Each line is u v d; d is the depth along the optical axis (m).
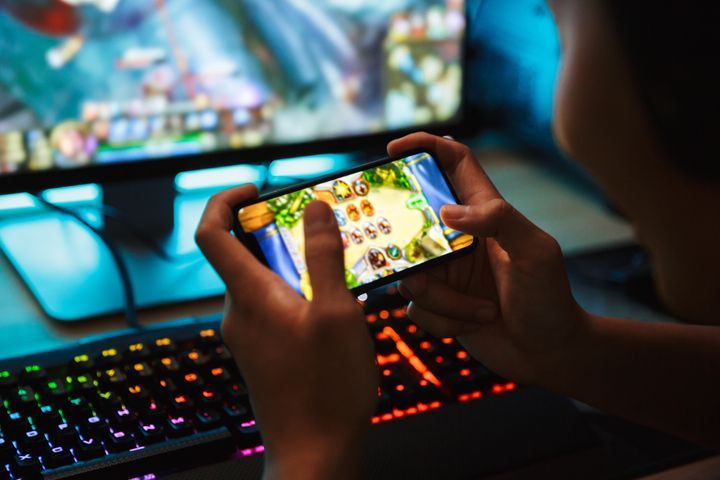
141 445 0.61
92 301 0.85
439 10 1.01
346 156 1.14
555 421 0.68
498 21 1.20
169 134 0.92
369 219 0.62
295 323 0.47
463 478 0.62
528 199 1.12
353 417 0.47
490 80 1.23
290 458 0.46
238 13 0.91
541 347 0.62
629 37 0.34
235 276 0.49
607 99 0.37
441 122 1.05
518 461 0.64
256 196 0.58
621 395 0.63
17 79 0.84
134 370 0.67
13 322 0.82
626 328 0.62
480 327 0.65
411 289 0.64
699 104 0.34
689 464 0.66
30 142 0.86
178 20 0.89
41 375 0.65
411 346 0.74
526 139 1.22
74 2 0.84
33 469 0.57
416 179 0.64
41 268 0.91
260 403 0.48
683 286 0.41
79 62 0.86
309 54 0.96
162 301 0.86
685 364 0.62
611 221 1.07
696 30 0.33
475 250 0.64
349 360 0.46
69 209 0.94
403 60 1.01
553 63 1.11
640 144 0.37
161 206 1.00
